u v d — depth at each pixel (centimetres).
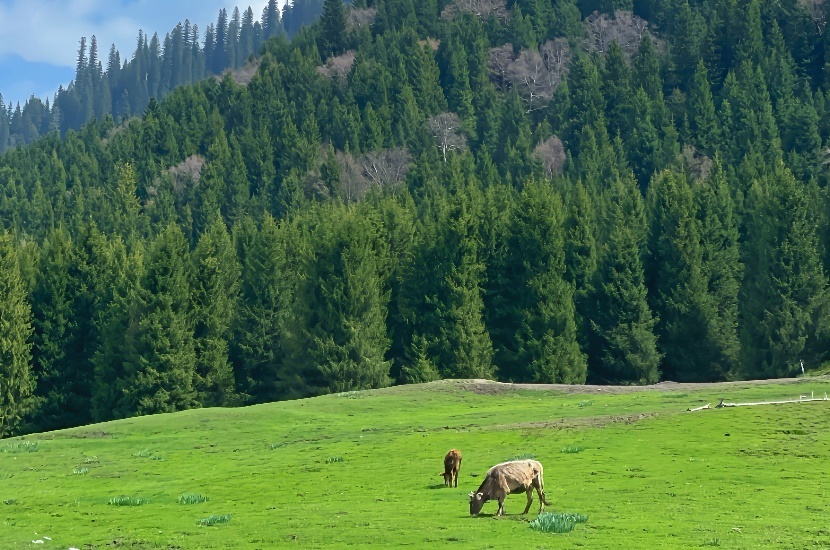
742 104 17575
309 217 13862
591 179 15938
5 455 5344
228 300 11494
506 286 11000
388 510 3125
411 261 11306
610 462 3812
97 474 4509
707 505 2973
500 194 12975
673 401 6053
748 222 12456
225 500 3619
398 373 10981
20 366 9769
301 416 6394
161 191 19075
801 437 4072
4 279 9825
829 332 10294
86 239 10956
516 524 2762
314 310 10575
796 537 2512
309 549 2569
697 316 10781
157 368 9862
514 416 5897
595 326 10838
